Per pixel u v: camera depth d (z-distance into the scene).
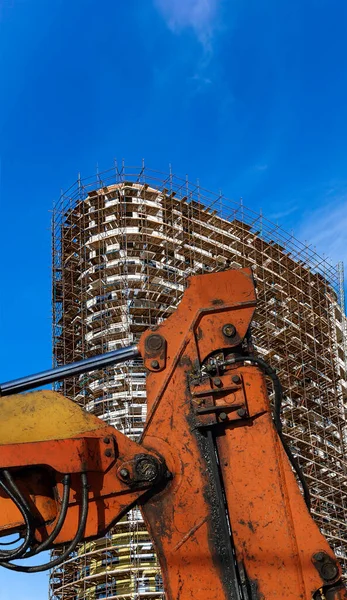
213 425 4.86
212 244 61.69
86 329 56.06
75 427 4.93
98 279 58.75
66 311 57.72
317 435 54.41
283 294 60.94
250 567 4.50
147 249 60.91
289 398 54.31
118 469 4.75
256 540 4.56
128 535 45.16
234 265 61.66
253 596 4.42
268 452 4.80
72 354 54.44
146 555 43.66
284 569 4.46
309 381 56.59
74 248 60.91
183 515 4.67
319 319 61.75
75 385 49.81
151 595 42.09
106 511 4.73
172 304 56.47
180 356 5.12
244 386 4.98
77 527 4.75
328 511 51.66
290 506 4.64
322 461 52.81
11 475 4.73
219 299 5.31
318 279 65.62
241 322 5.25
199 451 4.82
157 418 4.97
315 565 4.45
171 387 5.04
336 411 55.53
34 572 4.68
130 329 55.22
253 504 4.66
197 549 4.57
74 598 46.41
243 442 4.84
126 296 56.00
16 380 5.45
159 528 4.67
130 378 49.25
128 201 64.50
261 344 55.75
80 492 4.80
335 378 58.50
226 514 4.65
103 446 4.82
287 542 4.54
